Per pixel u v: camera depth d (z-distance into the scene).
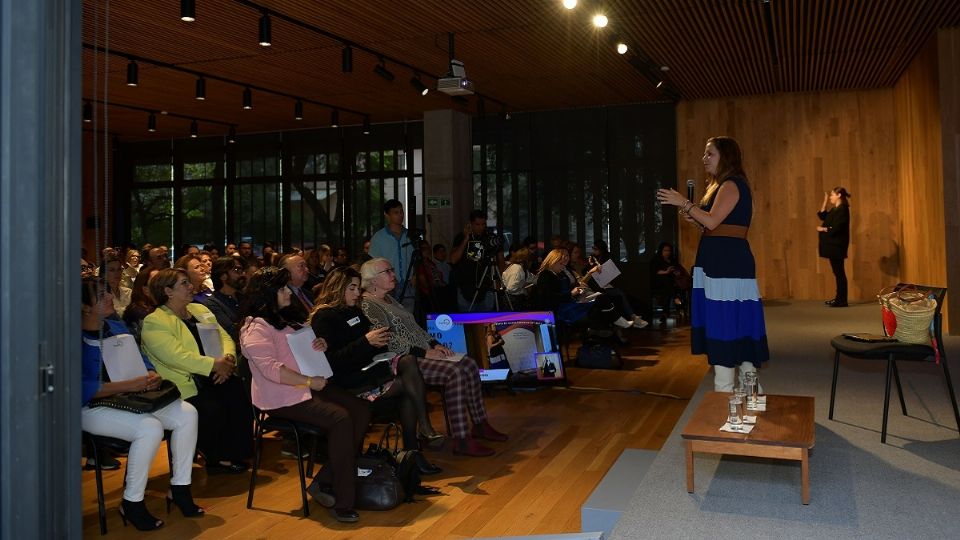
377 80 11.00
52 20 1.72
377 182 14.98
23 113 1.68
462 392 4.61
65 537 1.76
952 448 3.58
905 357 3.75
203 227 16.11
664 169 13.17
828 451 3.58
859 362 6.15
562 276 7.91
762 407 3.38
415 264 6.66
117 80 10.77
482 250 7.04
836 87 11.93
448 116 11.95
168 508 3.81
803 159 12.32
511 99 12.69
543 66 10.28
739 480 3.19
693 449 2.99
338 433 3.64
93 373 3.51
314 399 3.73
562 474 4.23
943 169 8.10
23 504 1.69
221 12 7.68
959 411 4.30
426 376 4.64
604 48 9.33
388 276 4.62
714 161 3.68
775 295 12.49
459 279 7.09
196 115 13.68
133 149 16.39
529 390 6.47
